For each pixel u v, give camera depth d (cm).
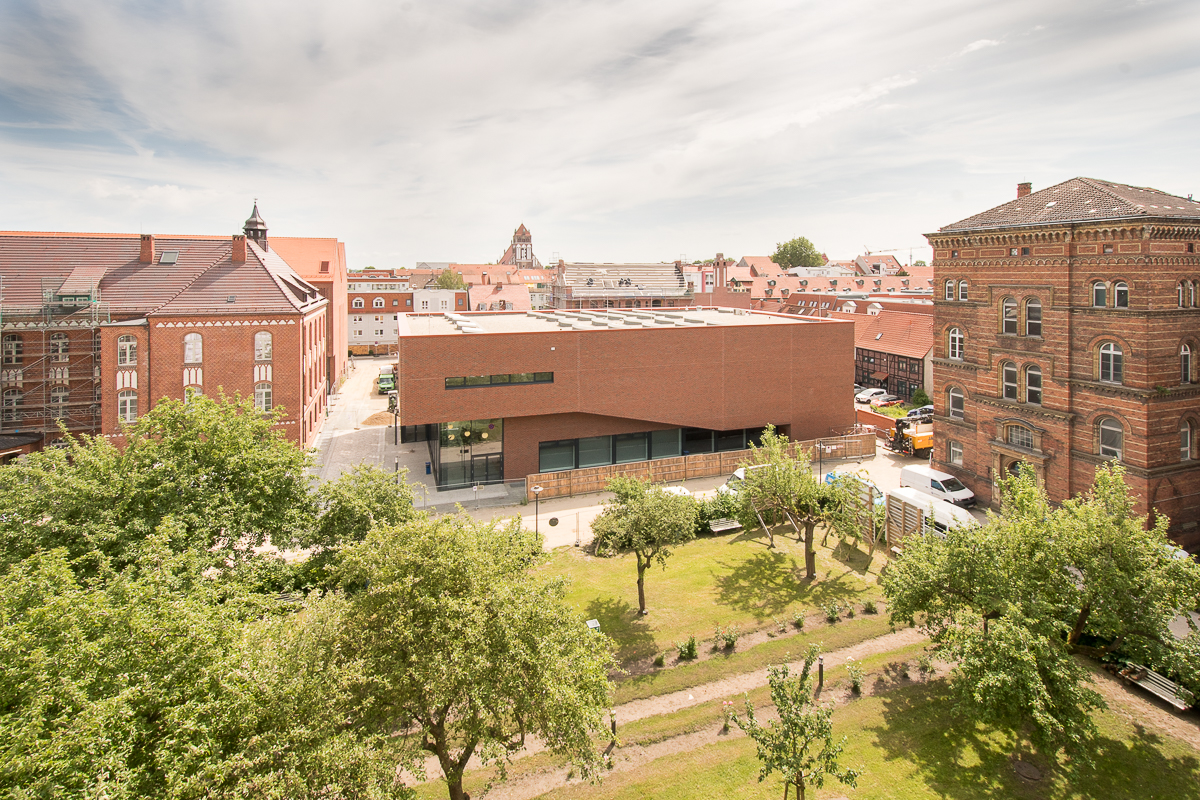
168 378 4166
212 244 4850
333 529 2220
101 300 4309
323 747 1005
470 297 9644
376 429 5509
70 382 4291
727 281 10775
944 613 1778
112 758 880
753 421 4384
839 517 2638
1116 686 1903
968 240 3306
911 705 1862
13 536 1831
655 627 2309
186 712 991
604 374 3984
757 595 2530
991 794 1522
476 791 1595
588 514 3444
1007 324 3127
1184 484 2631
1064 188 3048
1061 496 2875
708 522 3203
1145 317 2491
